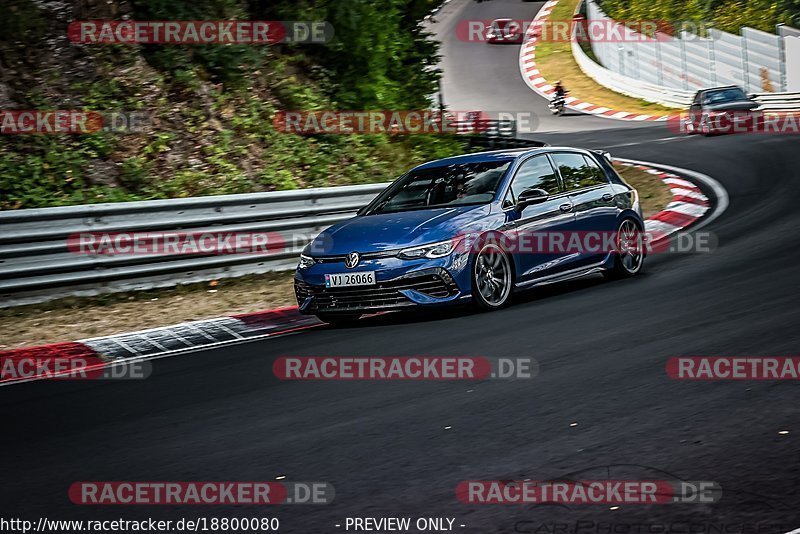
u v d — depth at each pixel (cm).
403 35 7231
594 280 4084
